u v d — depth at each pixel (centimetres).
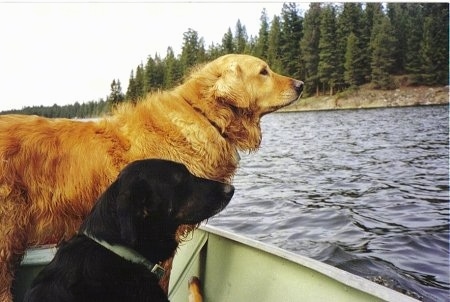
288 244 804
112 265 233
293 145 2209
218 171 331
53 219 296
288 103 360
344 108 2923
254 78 348
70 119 317
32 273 348
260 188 1395
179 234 321
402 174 1498
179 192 256
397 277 619
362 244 779
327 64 2891
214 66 345
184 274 384
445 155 1756
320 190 1329
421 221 938
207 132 322
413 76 2805
